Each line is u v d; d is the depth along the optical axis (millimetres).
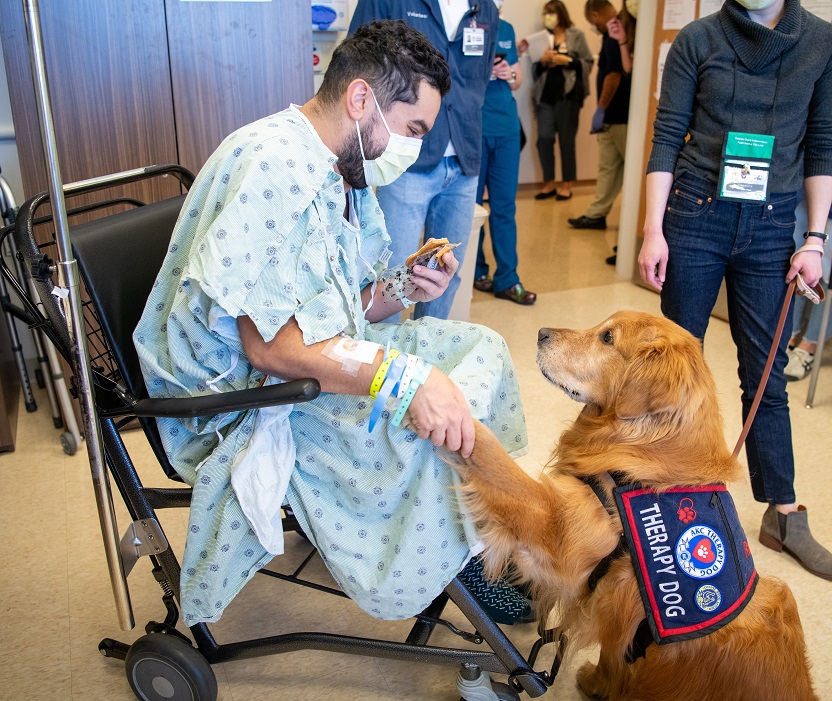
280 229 1315
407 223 2660
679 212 2146
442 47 2602
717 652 1377
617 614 1457
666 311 2266
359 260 1745
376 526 1503
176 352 1403
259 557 1501
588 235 5832
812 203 2078
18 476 2584
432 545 1463
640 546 1404
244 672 1812
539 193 7129
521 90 6914
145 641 1604
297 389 1264
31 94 2500
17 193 3076
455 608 2053
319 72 3693
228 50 2682
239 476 1414
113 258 1539
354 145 1481
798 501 2469
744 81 2016
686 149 2141
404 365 1335
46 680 1771
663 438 1478
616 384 1596
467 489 1462
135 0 2520
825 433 2887
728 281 2199
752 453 2232
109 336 1501
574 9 7000
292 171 1336
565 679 1825
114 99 2600
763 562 2211
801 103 2006
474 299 4363
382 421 1429
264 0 2662
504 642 1564
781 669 1381
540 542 1486
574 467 1579
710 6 3713
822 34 1972
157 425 1551
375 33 1440
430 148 2564
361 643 1608
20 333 3287
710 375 1545
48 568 2148
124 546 1585
